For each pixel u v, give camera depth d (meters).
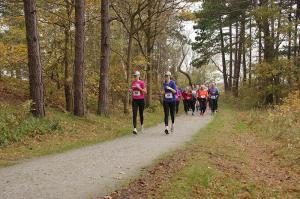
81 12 17.77
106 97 19.92
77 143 12.31
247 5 39.22
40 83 15.02
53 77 24.14
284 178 9.66
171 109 15.22
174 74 51.78
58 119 15.43
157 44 40.22
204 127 18.16
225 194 7.44
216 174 8.47
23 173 8.12
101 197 6.60
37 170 8.41
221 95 56.09
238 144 13.95
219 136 15.34
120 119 20.09
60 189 6.98
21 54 21.08
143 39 33.31
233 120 23.06
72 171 8.35
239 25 46.94
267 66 32.53
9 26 22.73
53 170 8.42
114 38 29.44
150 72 27.72
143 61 26.34
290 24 32.22
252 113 25.66
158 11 24.02
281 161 11.60
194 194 7.12
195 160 9.61
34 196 6.54
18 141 11.97
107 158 9.84
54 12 21.66
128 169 8.64
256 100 36.31
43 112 15.09
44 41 23.14
